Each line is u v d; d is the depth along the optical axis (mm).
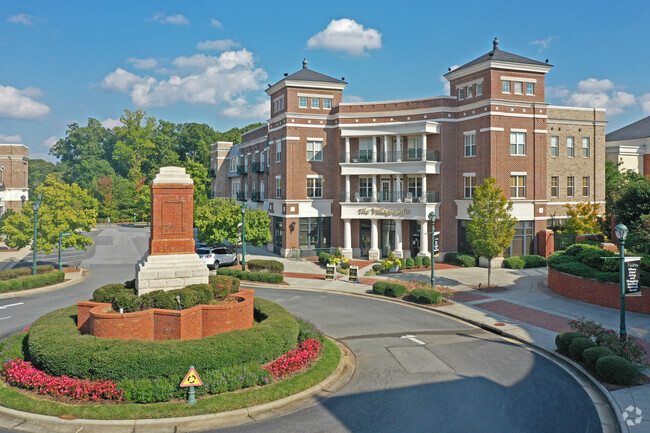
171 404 11672
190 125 114375
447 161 40625
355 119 42625
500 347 17812
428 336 19266
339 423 11359
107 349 12719
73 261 40906
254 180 57000
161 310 14305
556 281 27766
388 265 35031
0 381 12859
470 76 39594
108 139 143000
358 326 20719
